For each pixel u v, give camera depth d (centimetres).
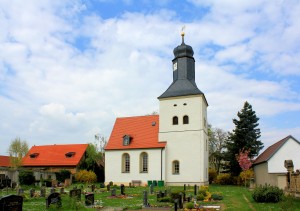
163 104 5475
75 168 6719
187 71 5578
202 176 5091
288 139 4141
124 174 5450
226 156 6197
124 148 5506
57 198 2162
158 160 5275
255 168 5353
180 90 5434
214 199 2973
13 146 6969
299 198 2497
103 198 3231
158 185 5094
